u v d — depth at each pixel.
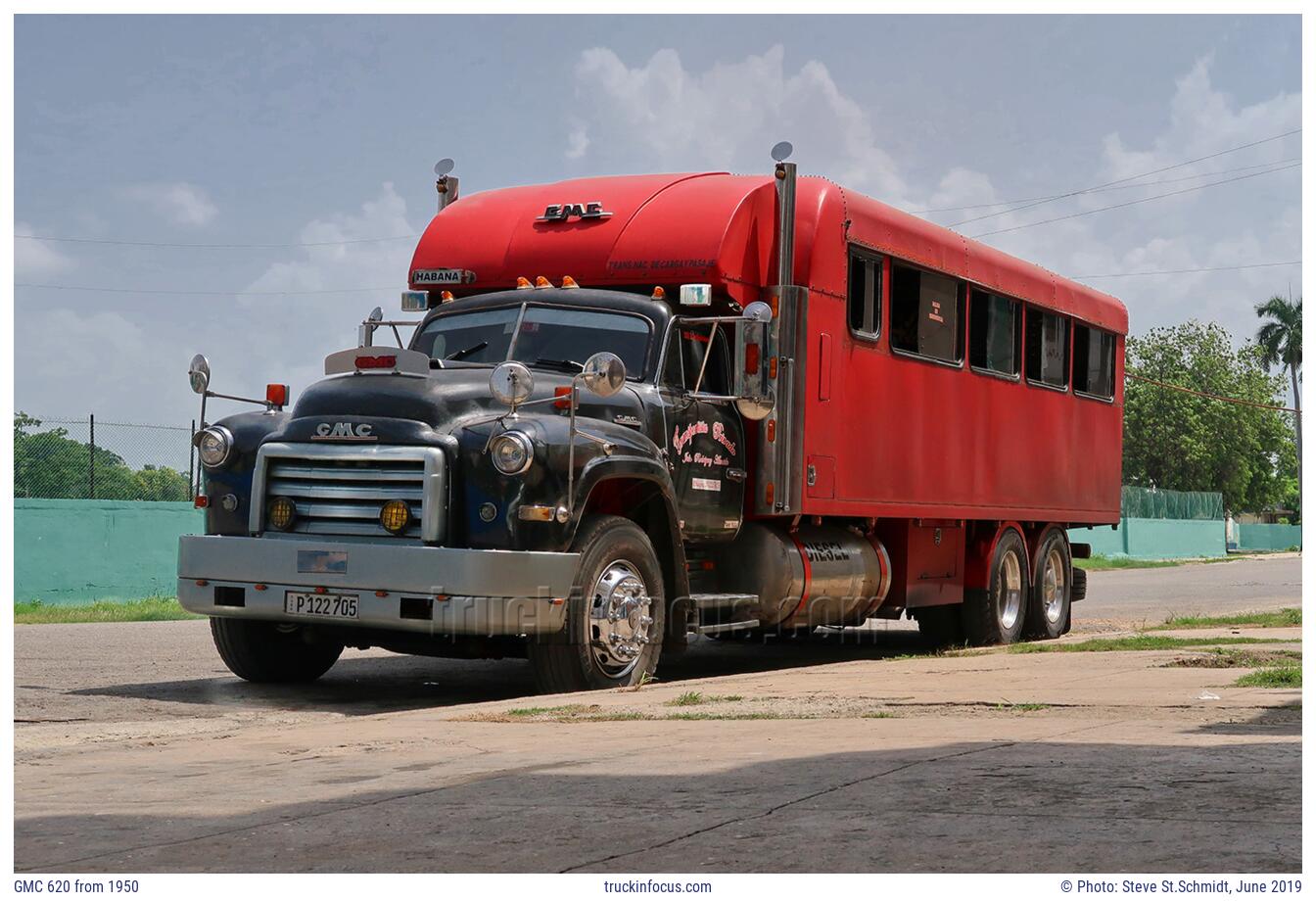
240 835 4.56
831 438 12.06
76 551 20.95
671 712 7.86
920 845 4.18
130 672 11.65
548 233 11.65
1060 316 16.58
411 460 9.43
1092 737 6.29
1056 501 16.41
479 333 11.14
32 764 6.33
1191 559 54.50
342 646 10.89
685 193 11.53
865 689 8.96
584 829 4.53
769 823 4.54
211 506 10.25
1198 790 4.88
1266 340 86.00
